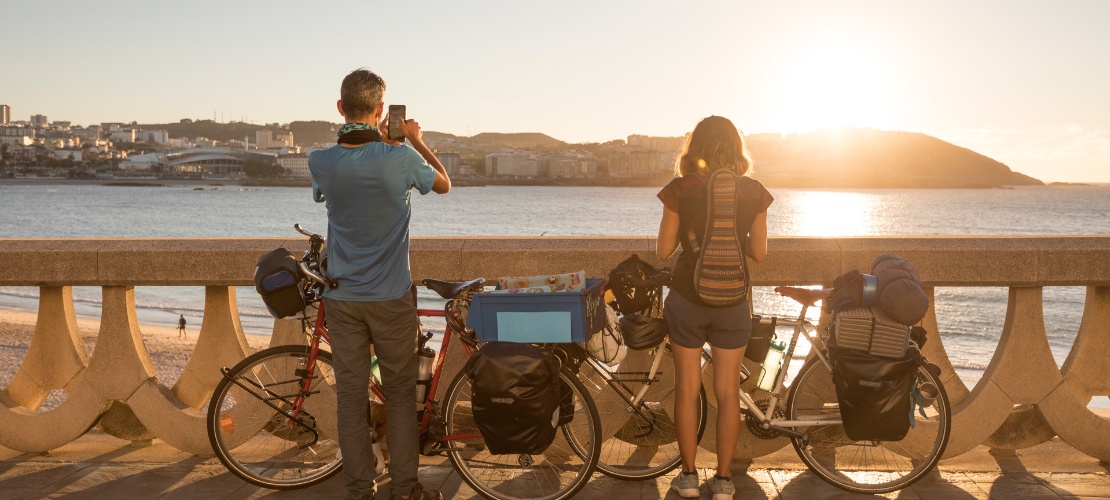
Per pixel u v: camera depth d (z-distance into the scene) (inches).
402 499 148.3
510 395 136.6
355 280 138.3
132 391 173.0
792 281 167.2
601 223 6294.3
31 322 1375.5
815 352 157.8
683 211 141.0
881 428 145.0
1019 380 167.9
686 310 143.6
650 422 163.6
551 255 167.5
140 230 5093.5
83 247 169.0
